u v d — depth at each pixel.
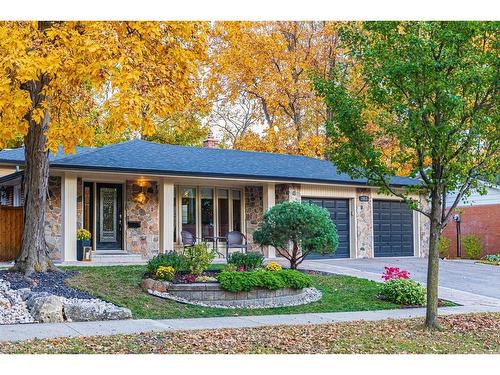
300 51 33.44
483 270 20.44
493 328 10.70
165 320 10.62
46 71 10.38
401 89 10.21
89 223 19.20
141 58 10.77
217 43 32.72
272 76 32.78
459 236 27.38
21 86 12.53
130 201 19.83
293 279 13.34
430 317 10.48
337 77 11.27
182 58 11.78
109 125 12.44
